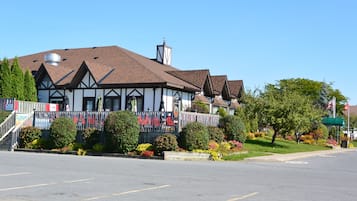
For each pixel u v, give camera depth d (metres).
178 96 38.03
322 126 55.03
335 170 21.14
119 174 15.56
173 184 13.12
